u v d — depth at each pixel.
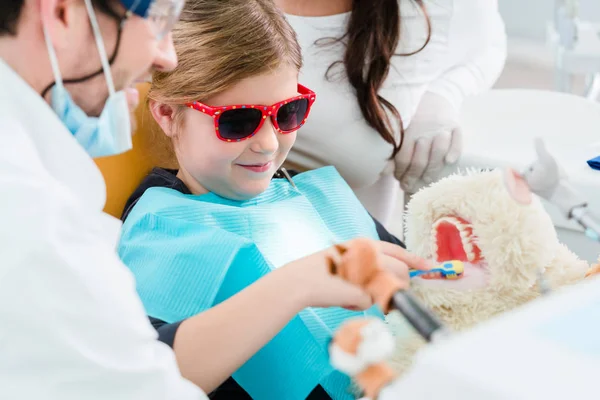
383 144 1.32
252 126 0.93
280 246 0.98
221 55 0.91
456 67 1.54
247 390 0.87
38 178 0.54
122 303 0.56
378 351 0.58
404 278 0.80
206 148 0.95
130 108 0.70
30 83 0.59
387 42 1.24
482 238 0.87
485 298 0.87
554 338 0.45
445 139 1.32
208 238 0.89
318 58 1.26
